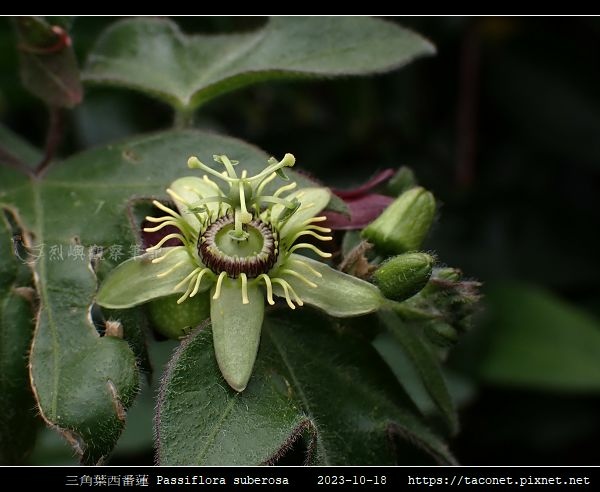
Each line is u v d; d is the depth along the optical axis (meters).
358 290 0.16
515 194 0.21
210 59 0.18
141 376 0.16
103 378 0.16
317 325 0.16
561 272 0.20
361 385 0.16
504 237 0.20
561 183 0.21
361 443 0.16
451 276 0.16
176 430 0.15
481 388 0.20
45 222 0.17
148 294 0.16
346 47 0.18
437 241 0.20
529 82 0.21
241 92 0.21
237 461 0.15
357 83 0.21
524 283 0.20
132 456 0.18
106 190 0.17
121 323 0.16
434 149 0.21
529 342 0.19
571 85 0.21
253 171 0.17
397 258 0.16
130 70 0.18
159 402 0.15
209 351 0.16
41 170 0.17
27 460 0.16
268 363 0.16
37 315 0.16
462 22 0.20
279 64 0.18
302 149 0.21
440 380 0.17
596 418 0.19
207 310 0.16
